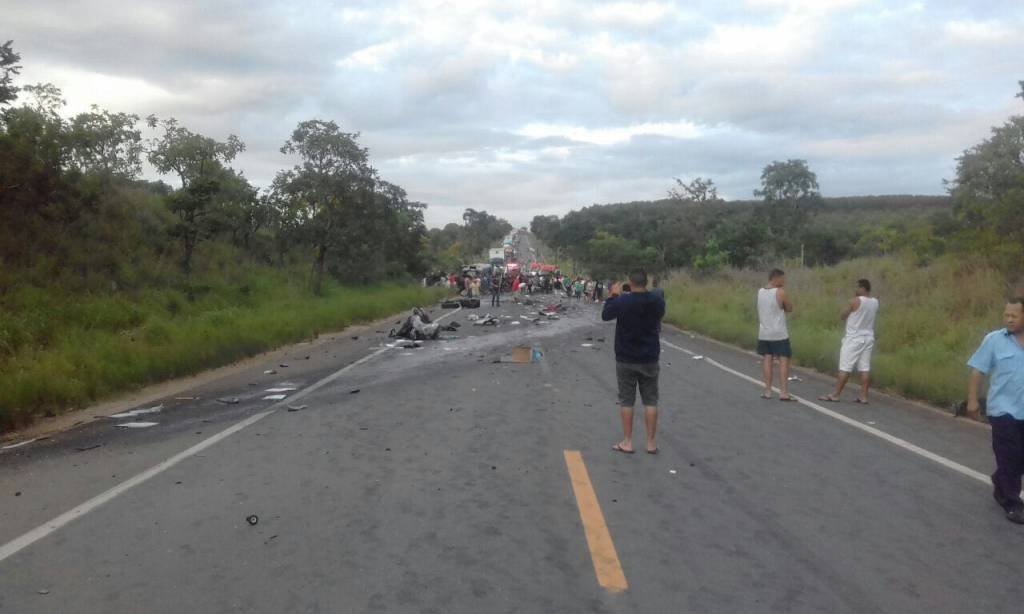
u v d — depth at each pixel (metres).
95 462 7.48
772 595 4.43
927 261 25.69
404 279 50.44
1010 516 5.87
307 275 33.12
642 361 7.92
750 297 28.23
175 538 5.25
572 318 32.09
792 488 6.72
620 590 4.45
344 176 30.53
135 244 22.58
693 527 5.61
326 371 14.61
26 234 18.61
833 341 16.47
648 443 8.02
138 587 4.41
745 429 9.33
